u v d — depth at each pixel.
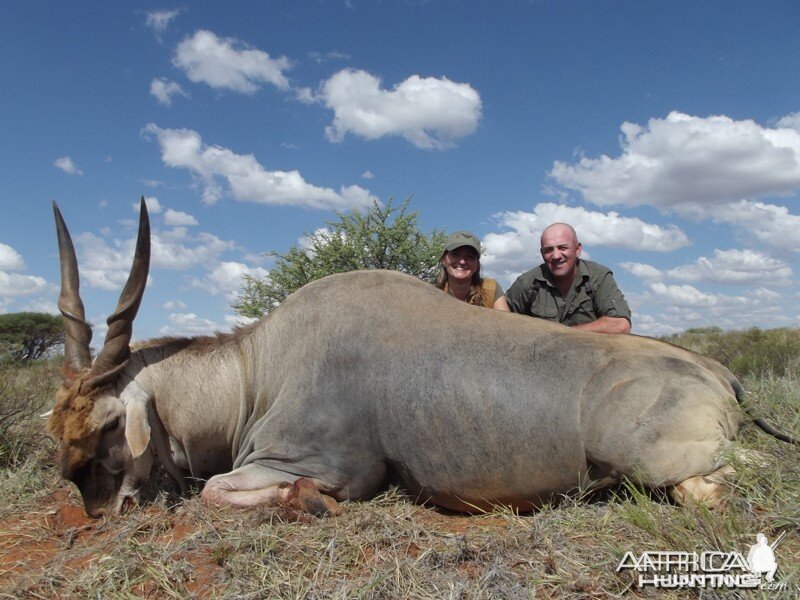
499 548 3.23
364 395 4.22
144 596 3.07
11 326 21.56
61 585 3.23
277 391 4.52
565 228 6.25
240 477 4.22
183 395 4.70
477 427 3.99
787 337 12.98
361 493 4.32
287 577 3.08
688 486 3.61
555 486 3.98
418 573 3.07
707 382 3.86
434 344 4.18
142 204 4.34
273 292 11.74
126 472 4.43
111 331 4.36
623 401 3.78
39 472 5.05
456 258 6.68
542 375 3.98
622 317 6.10
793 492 3.48
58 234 4.59
